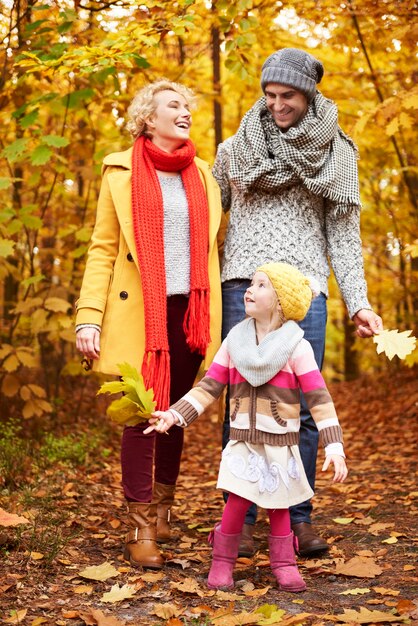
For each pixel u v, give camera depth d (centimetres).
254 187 321
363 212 873
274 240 317
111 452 585
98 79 475
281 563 269
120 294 307
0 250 475
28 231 612
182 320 313
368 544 327
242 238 325
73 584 266
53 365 766
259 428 264
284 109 317
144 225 303
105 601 249
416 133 678
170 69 650
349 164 327
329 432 261
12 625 224
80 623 230
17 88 540
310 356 270
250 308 272
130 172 315
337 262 327
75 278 632
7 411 580
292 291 268
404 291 838
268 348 265
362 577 279
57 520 339
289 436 267
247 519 313
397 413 773
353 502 417
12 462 417
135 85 609
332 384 1325
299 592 265
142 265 299
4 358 536
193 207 313
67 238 632
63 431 601
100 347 304
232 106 969
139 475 297
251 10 526
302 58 314
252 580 280
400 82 628
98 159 552
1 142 597
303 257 318
